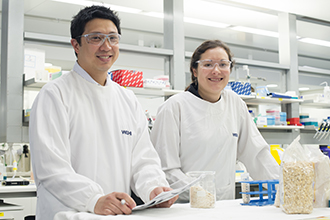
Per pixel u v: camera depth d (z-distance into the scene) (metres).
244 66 4.84
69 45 3.75
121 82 3.78
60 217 1.22
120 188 1.56
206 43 2.05
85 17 1.53
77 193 1.25
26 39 3.57
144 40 7.00
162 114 2.05
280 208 1.29
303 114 5.32
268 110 4.94
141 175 1.53
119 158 1.58
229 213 1.18
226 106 2.14
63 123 1.44
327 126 5.32
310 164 1.22
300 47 7.65
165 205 1.36
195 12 5.65
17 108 3.48
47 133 1.39
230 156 2.12
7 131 3.43
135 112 1.73
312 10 5.18
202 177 1.27
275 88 6.34
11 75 3.46
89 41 1.53
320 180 1.34
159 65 5.67
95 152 1.52
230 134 2.11
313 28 6.35
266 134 5.08
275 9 5.14
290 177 1.18
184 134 2.04
